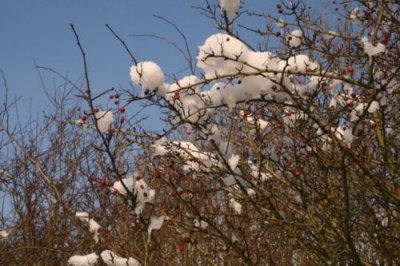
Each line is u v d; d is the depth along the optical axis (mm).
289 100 3109
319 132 3762
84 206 5824
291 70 2977
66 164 6082
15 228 5652
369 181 3594
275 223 3334
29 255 5762
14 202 6020
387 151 3459
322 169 3391
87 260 3434
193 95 2949
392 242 3648
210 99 2920
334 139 3070
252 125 3721
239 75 2812
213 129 2947
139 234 3959
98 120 2732
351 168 3500
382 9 3434
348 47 3959
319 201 3521
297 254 4582
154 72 2727
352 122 3260
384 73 3227
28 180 6133
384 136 3359
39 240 5836
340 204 3561
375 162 3537
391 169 3479
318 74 2945
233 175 3051
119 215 4125
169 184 3248
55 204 5871
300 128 3373
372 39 3371
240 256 3186
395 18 3604
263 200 3525
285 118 3709
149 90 2754
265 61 2898
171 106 2770
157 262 3961
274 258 4156
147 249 3426
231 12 3057
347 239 3168
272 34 3686
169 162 3479
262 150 3637
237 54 2830
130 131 3422
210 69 2908
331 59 3602
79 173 5953
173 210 3555
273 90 2965
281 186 3969
